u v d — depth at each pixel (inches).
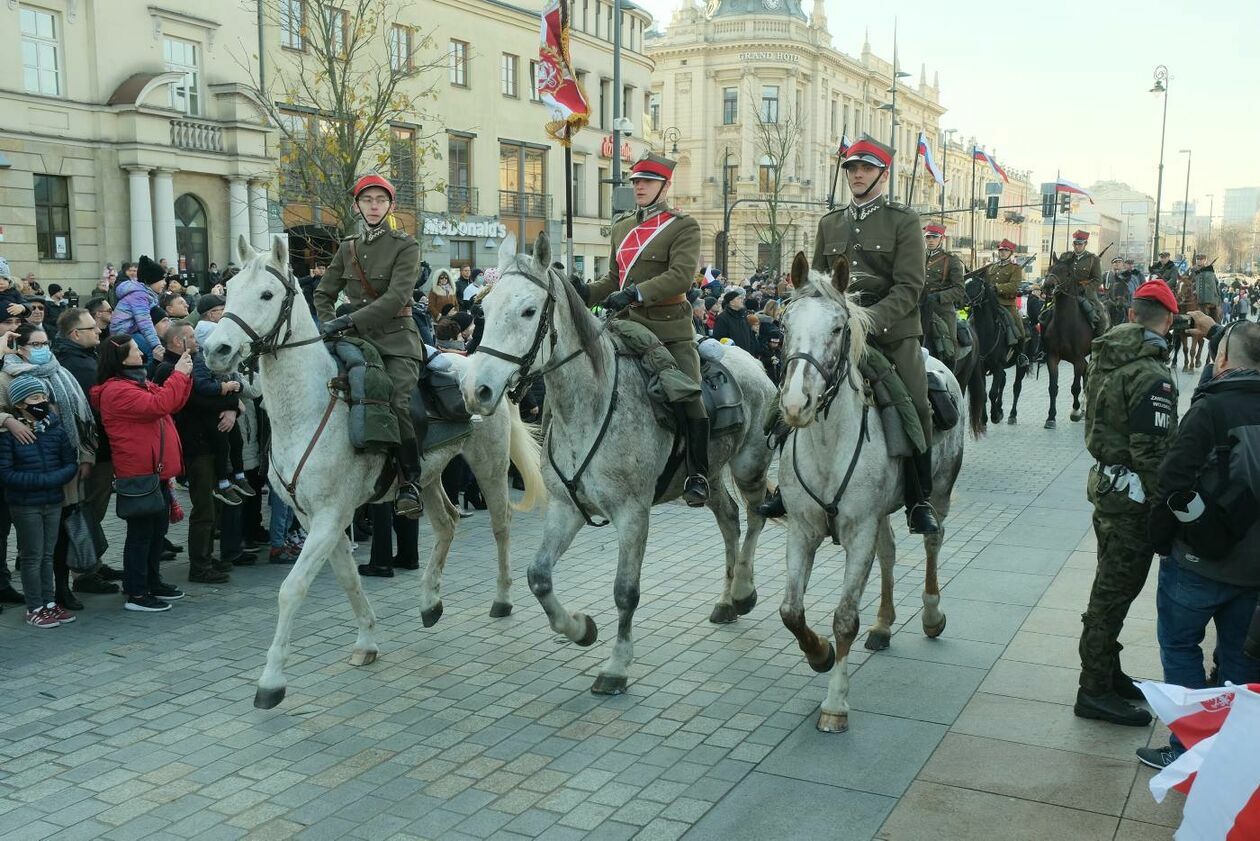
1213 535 173.9
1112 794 183.5
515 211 1517.0
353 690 236.7
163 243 968.9
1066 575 322.3
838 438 207.5
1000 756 198.8
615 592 233.8
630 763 198.4
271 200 991.6
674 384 234.1
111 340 292.8
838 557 355.3
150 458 291.4
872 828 173.0
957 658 252.4
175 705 228.1
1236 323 181.8
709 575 332.8
